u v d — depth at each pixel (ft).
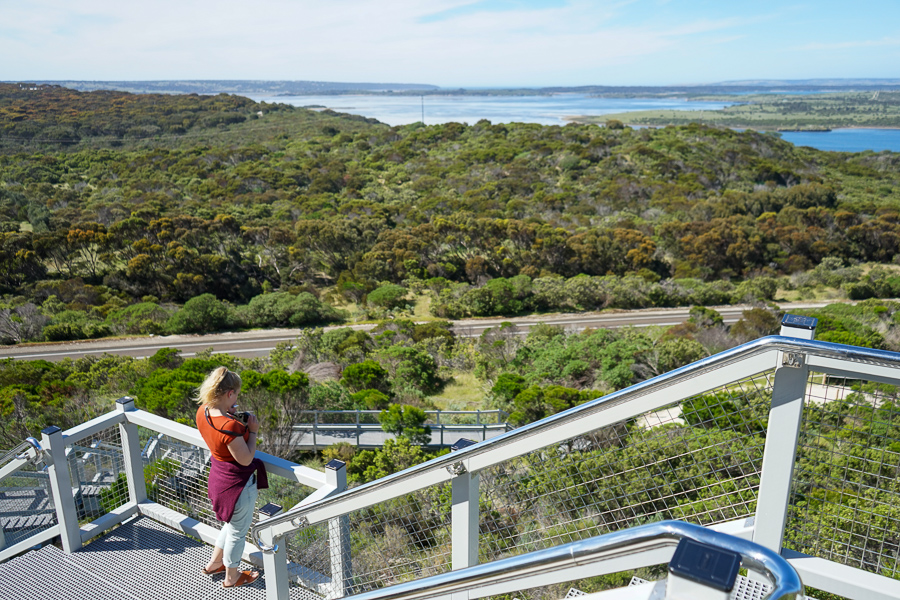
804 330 5.09
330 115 523.29
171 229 140.56
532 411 51.31
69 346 95.45
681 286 125.80
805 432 5.91
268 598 8.47
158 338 101.45
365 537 9.59
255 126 447.42
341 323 111.86
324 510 7.47
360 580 9.11
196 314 104.68
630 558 3.50
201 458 11.28
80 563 10.44
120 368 64.39
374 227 165.17
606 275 138.00
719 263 150.71
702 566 2.50
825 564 5.41
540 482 7.95
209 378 8.53
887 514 5.75
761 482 5.46
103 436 11.97
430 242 151.33
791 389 5.10
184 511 11.56
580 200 217.56
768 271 148.05
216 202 213.66
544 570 3.88
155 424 10.68
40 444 10.30
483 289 117.80
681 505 6.75
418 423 48.55
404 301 121.60
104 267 134.00
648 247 146.10
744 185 252.21
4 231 149.38
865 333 83.20
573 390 52.06
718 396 6.26
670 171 259.80
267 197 223.71
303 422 51.88
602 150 287.28
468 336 98.48
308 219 177.47
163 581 9.91
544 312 118.32
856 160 328.29
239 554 9.18
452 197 221.05
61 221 169.17
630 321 110.93
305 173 274.16
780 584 2.60
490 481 8.21
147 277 129.29
